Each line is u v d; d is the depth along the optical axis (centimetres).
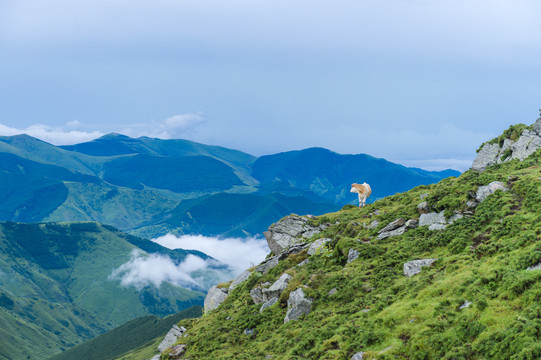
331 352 4097
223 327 6425
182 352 6544
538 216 4762
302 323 5134
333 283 5516
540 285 3469
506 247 4438
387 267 5403
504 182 5972
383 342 3916
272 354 4875
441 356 3438
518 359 2959
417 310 4053
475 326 3441
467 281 4062
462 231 5288
